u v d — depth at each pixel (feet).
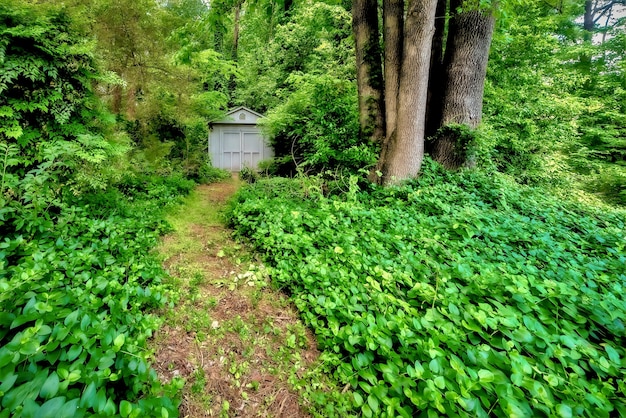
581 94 34.19
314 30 37.86
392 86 14.99
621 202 26.05
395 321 5.67
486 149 16.58
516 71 24.52
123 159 16.55
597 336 5.69
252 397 5.22
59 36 10.79
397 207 12.22
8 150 8.45
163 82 22.67
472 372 4.47
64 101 11.14
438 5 17.31
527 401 4.11
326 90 18.79
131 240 9.58
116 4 18.47
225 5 18.25
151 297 6.88
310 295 7.36
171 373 5.49
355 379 5.28
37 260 5.98
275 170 27.86
